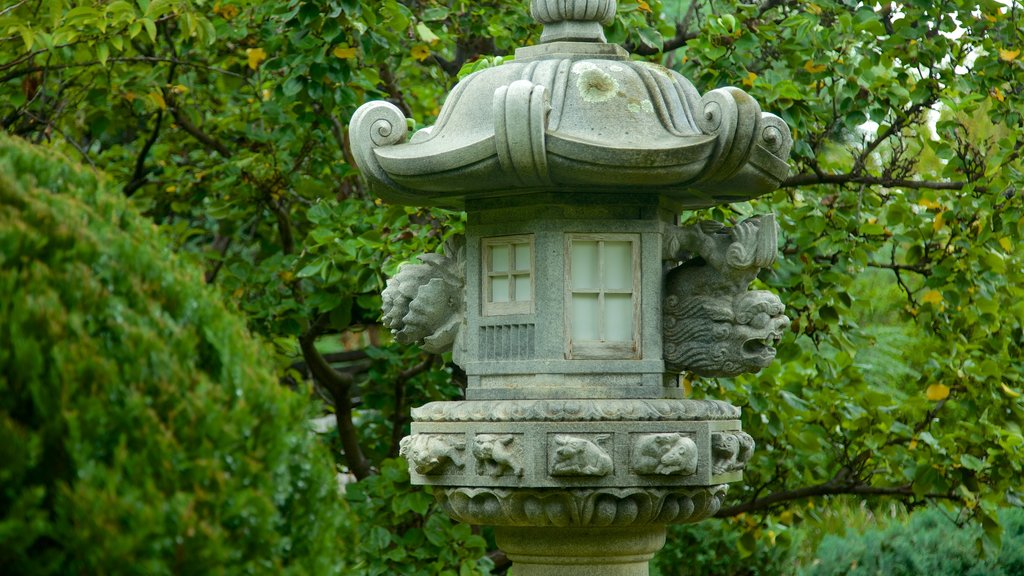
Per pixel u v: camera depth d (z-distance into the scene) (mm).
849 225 8898
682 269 6344
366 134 6211
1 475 3295
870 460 9664
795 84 8695
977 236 8820
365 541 8422
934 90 8789
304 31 8602
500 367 6246
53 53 8961
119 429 3453
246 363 3953
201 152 11242
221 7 9352
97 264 3758
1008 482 9031
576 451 5867
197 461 3527
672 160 5727
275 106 9648
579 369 6125
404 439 6434
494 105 5629
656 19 9773
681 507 6082
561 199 6129
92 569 3273
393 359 9766
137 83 9688
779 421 9148
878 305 12305
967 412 9133
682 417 6027
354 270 8992
